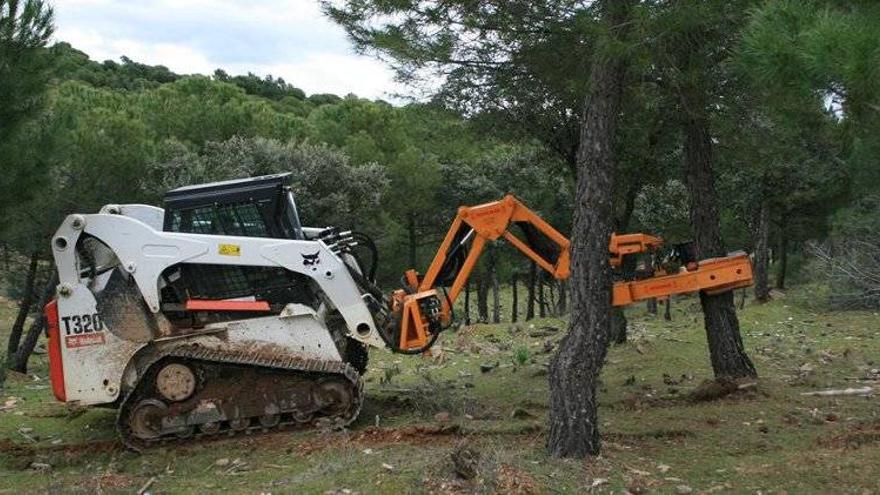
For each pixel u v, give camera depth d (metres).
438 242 27.61
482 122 9.62
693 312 19.62
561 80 7.25
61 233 6.82
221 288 7.16
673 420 7.09
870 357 10.75
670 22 5.04
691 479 5.28
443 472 5.09
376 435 6.58
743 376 8.58
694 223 8.53
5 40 8.70
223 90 29.41
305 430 6.95
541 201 21.39
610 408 7.82
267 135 25.69
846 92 3.60
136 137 15.10
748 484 5.14
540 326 14.69
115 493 5.32
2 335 17.89
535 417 7.32
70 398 6.83
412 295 7.54
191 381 6.76
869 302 17.84
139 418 6.65
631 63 5.45
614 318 11.90
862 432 6.26
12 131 8.77
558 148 10.21
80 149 13.23
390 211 24.78
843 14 3.53
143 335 6.91
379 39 6.45
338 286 7.25
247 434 6.91
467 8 6.21
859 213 19.30
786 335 13.39
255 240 7.09
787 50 3.52
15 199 9.17
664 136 10.15
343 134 28.22
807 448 6.05
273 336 7.11
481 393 8.84
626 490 4.94
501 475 4.95
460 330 14.35
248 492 5.20
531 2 6.06
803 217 26.48
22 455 6.59
